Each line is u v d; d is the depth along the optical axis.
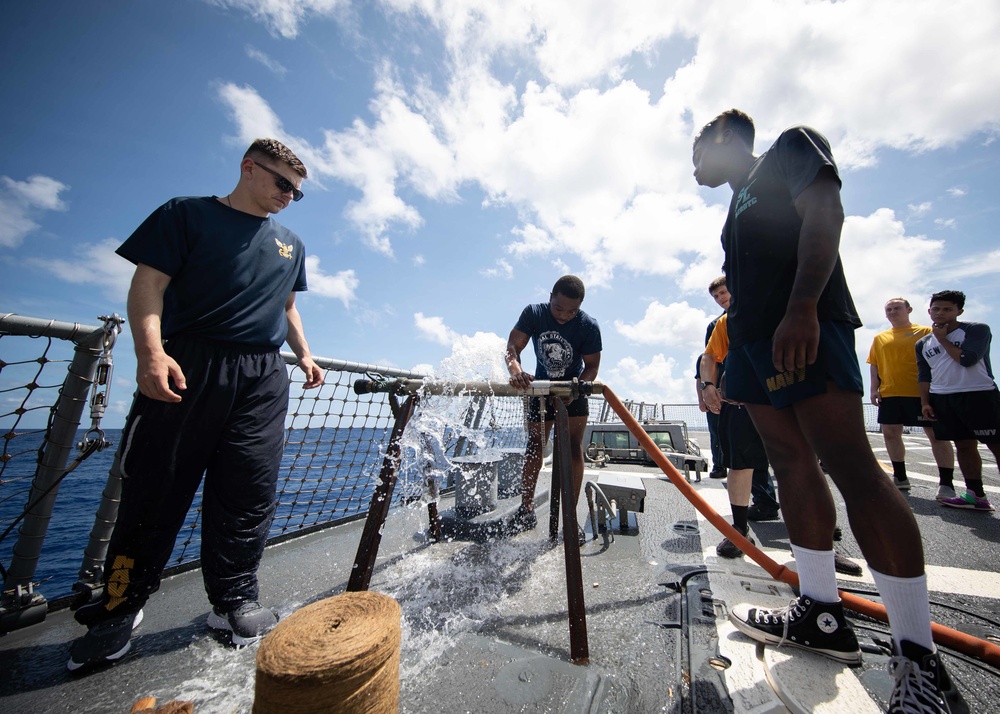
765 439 1.47
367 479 3.01
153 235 1.30
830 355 1.12
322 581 1.83
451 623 1.42
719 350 2.61
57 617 1.55
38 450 1.50
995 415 3.11
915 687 0.93
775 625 1.29
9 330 1.33
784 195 1.29
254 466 1.42
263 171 1.51
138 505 1.27
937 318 3.47
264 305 1.51
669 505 3.34
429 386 1.51
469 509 2.67
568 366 2.79
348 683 0.64
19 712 1.01
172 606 1.61
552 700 1.00
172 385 1.31
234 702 1.05
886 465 6.37
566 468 1.38
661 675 1.13
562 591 1.70
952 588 1.78
